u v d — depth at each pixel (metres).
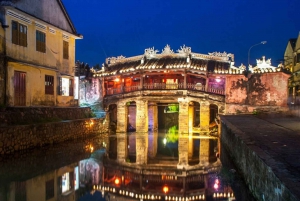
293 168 7.06
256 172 8.95
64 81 29.09
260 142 11.05
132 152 21.59
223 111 33.56
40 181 12.28
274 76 31.86
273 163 7.54
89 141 26.17
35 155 17.53
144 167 16.36
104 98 36.75
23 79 22.61
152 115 39.03
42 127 20.47
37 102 24.12
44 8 25.47
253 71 32.97
